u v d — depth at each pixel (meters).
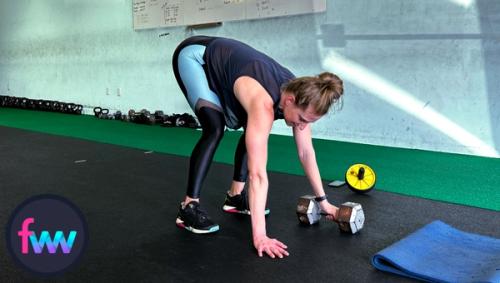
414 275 1.39
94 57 5.76
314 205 1.85
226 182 2.55
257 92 1.47
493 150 3.17
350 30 3.64
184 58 1.79
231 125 1.80
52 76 6.44
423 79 3.37
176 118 4.66
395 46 3.45
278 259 1.56
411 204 2.14
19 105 6.56
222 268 1.50
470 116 3.22
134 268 1.51
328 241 1.71
